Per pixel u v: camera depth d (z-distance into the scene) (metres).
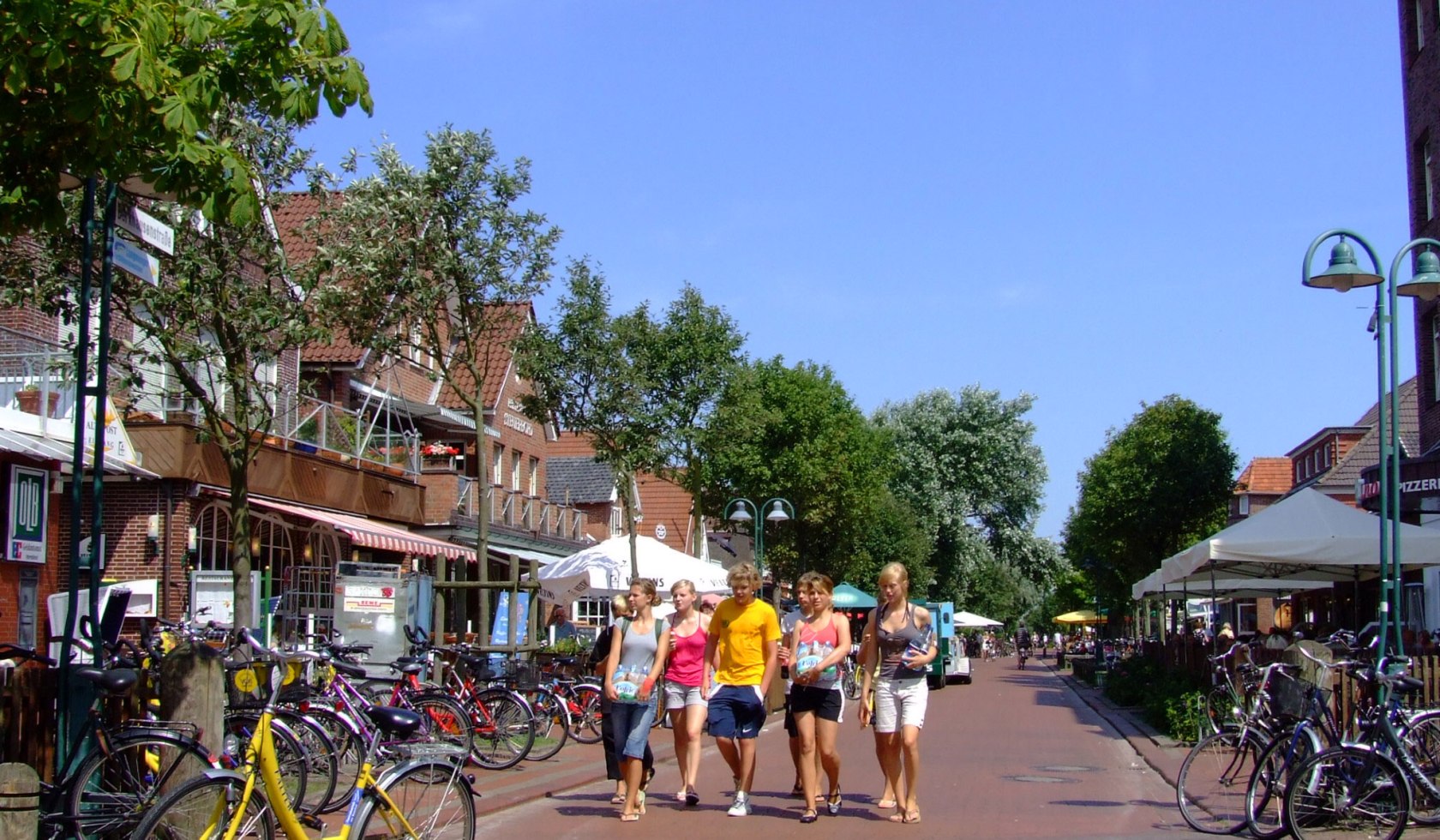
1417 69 25.55
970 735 21.36
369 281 18.70
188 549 21.33
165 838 6.89
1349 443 54.78
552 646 25.39
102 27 7.77
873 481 45.19
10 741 8.38
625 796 11.79
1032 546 69.44
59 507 17.98
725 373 27.47
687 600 11.89
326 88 8.87
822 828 10.62
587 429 25.50
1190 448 44.47
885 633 10.95
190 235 15.44
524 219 20.05
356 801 7.40
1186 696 18.16
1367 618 30.41
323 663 12.42
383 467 28.12
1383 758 9.48
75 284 14.87
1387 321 12.30
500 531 34.41
